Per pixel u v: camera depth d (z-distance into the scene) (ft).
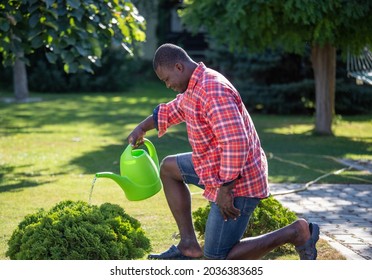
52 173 31.99
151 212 23.68
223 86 13.74
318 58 46.62
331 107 47.14
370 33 41.47
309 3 37.99
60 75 82.02
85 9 28.66
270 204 19.58
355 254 18.49
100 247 16.11
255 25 40.14
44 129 49.24
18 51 29.58
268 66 62.23
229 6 39.86
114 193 27.17
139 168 17.12
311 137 46.19
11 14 29.09
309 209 24.56
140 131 16.46
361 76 44.86
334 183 29.71
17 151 38.91
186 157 15.76
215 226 14.21
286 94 61.77
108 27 30.58
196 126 14.08
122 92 83.51
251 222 18.94
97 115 59.16
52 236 15.99
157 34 98.63
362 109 60.54
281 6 39.86
